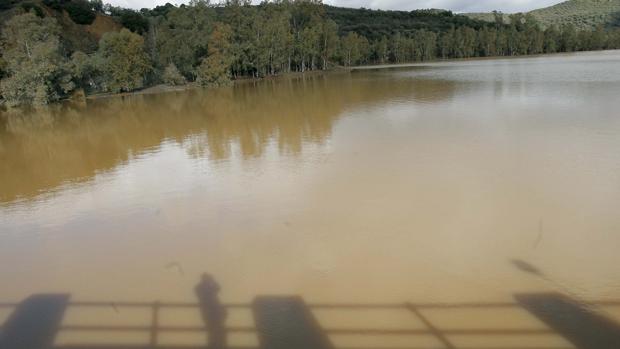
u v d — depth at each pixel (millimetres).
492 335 7707
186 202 15320
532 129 21594
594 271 9352
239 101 45094
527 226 11523
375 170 16938
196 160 20875
